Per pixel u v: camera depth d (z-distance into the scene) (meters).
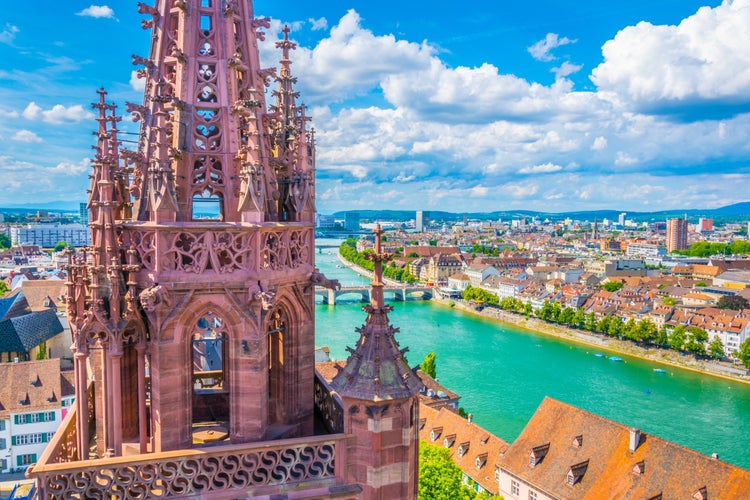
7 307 115.06
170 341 16.14
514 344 173.00
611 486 58.28
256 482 15.50
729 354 161.12
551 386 128.25
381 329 16.91
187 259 16.92
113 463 14.31
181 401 16.45
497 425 101.94
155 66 17.84
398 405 16.39
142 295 15.25
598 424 64.19
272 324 19.14
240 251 16.53
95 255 16.44
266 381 17.12
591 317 185.12
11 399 77.38
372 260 17.14
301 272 18.31
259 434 16.73
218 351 59.50
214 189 17.38
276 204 19.11
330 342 162.88
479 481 73.00
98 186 16.48
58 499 14.00
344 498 16.16
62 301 16.91
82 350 16.28
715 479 52.25
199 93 17.50
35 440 77.88
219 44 17.66
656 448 57.72
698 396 123.31
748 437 98.69
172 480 14.80
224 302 16.42
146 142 17.58
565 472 62.88
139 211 17.33
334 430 19.36
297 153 18.92
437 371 138.50
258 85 18.86
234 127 17.56
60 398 78.88
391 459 16.47
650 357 160.38
